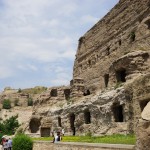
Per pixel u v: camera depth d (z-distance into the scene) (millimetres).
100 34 66875
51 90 77688
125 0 58625
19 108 120812
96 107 48844
